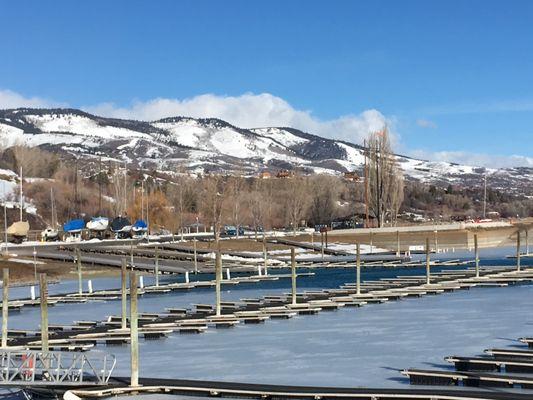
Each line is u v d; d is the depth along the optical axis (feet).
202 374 165.58
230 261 452.76
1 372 153.07
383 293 286.66
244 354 185.57
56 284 376.48
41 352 157.28
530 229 565.94
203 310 264.72
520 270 366.43
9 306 294.25
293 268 265.54
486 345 187.32
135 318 151.02
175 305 289.53
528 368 149.07
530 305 255.29
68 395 140.77
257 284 361.10
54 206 625.41
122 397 145.18
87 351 175.11
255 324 232.73
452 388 143.54
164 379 155.12
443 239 542.98
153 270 414.41
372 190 603.26
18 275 392.06
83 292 337.93
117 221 590.55
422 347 187.52
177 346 199.11
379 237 545.03
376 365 168.86
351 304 265.34
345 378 157.48
